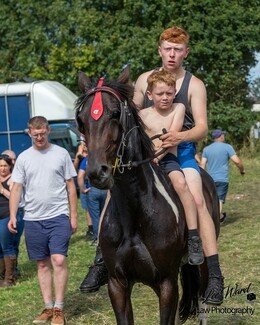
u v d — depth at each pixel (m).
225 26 28.47
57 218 7.08
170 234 4.96
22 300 8.31
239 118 28.50
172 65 5.49
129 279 5.04
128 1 28.66
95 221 11.38
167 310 4.95
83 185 11.60
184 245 5.23
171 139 5.08
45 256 7.20
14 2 32.47
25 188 7.26
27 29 31.75
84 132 4.54
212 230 5.43
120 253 4.93
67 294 8.34
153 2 28.58
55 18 30.72
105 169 4.36
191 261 5.16
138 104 5.55
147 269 4.95
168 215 4.99
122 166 4.68
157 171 5.18
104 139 4.42
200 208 5.39
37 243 7.12
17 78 30.80
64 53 29.59
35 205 7.09
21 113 19.66
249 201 16.61
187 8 28.19
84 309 7.64
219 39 28.66
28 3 31.62
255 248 10.39
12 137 19.73
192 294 6.05
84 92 4.70
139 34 28.36
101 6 30.03
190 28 28.16
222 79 28.80
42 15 31.59
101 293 8.31
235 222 13.42
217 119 28.31
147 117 5.30
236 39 28.72
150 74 5.41
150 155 4.97
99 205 11.30
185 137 5.13
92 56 29.16
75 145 19.33
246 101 29.97
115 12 29.61
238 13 28.39
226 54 28.45
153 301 7.68
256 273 8.62
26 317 7.50
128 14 29.02
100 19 29.16
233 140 29.03
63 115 19.50
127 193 4.84
